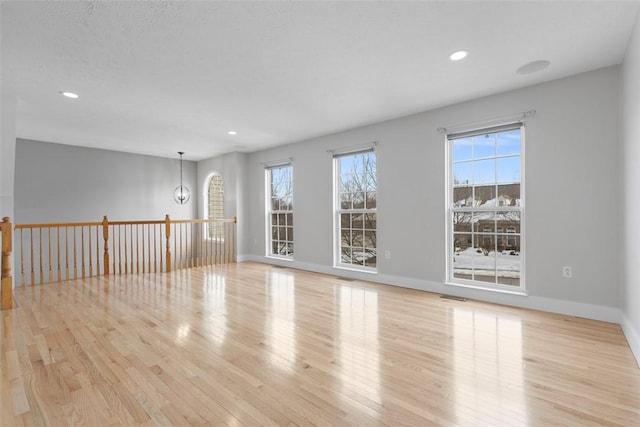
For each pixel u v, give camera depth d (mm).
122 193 6973
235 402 1785
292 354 2377
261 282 4797
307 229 5789
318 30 2332
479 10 2113
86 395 1846
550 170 3256
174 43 2490
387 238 4617
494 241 3711
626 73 2621
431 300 3771
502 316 3184
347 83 3279
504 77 3154
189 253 8008
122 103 3795
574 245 3143
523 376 2053
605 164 2969
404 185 4406
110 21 2193
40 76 3047
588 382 1977
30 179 5875
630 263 2541
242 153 6984
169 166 7688
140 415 1669
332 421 1625
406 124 4367
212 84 3273
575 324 2938
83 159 6445
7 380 2010
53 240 6137
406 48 2594
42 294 4102
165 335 2738
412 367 2178
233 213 6969
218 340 2633
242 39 2445
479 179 3811
